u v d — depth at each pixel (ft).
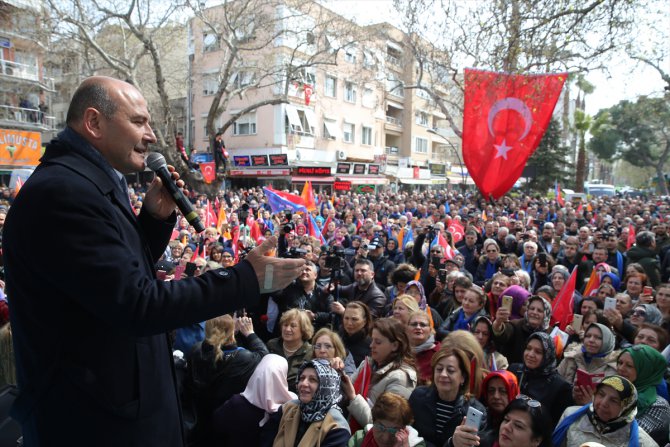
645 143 162.50
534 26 25.08
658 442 10.75
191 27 98.27
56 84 98.43
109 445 3.88
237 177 107.86
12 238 3.71
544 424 8.87
